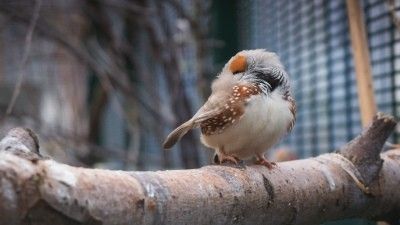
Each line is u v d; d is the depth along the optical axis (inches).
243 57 93.4
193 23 189.2
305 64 191.5
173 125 193.3
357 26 114.3
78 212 56.2
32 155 55.8
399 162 98.9
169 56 194.2
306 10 187.9
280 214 82.0
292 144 206.7
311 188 85.6
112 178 60.8
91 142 232.8
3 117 186.9
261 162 86.1
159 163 229.6
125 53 211.0
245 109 88.4
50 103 285.3
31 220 53.9
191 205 68.6
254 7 213.8
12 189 52.7
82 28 224.5
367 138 92.4
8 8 187.0
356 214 94.5
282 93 92.4
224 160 92.6
